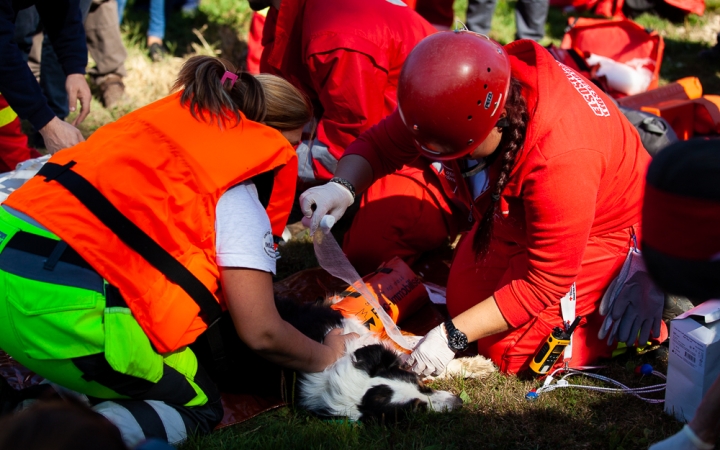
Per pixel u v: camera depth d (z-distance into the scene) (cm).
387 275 360
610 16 917
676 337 275
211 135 244
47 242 233
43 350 236
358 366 284
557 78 264
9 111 420
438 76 238
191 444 259
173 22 835
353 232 406
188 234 239
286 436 268
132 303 234
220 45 768
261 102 257
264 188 264
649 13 912
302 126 276
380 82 406
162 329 240
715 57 775
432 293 393
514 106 258
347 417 281
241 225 244
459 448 265
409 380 290
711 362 265
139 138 241
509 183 272
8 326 237
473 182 299
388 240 399
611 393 301
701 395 268
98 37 606
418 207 395
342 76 399
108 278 230
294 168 260
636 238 315
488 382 316
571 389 306
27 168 344
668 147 151
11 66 348
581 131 263
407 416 278
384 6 412
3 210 246
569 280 279
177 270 238
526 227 280
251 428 282
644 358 331
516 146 262
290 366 279
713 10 923
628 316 309
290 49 439
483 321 292
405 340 329
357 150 318
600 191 288
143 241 234
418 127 248
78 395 264
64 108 590
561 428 278
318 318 311
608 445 267
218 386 306
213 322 257
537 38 756
